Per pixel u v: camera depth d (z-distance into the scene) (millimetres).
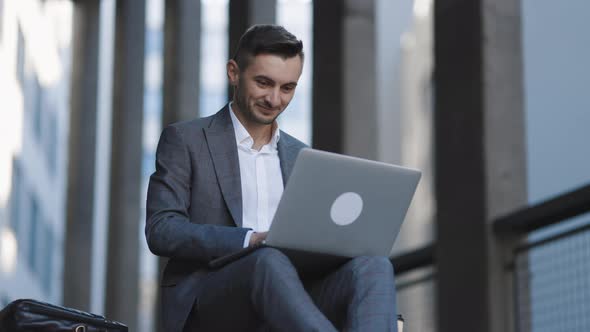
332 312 2152
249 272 2045
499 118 4531
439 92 4840
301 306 1941
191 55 8180
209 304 2174
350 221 2146
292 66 2332
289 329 1937
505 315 4316
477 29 4625
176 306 2230
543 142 7828
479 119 4535
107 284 8656
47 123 16219
